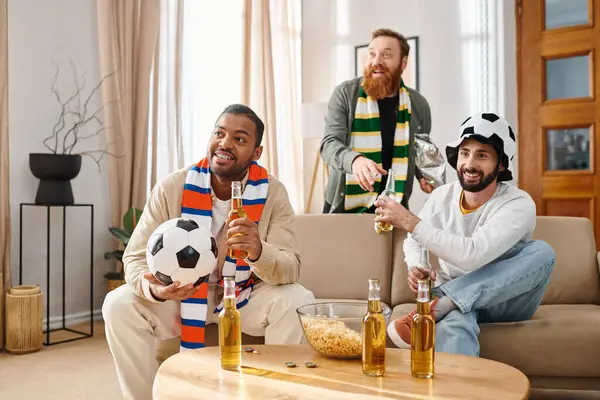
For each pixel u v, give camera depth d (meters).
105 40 4.16
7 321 3.32
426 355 1.37
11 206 3.76
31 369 3.01
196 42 4.70
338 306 1.65
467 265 2.14
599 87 4.42
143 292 1.92
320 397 1.23
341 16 5.58
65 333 3.84
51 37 3.97
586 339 2.09
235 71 5.00
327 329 1.54
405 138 3.29
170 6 4.46
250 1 5.00
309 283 2.81
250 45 5.01
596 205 4.43
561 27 4.53
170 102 4.43
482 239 2.16
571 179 4.51
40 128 3.91
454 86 4.83
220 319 1.46
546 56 4.58
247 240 1.92
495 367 1.47
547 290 2.65
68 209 4.07
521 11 4.65
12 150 3.76
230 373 1.41
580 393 2.18
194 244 1.81
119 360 2.01
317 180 5.66
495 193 2.33
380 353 1.39
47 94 3.95
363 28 5.45
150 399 2.03
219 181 2.20
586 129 4.48
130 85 4.22
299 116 5.59
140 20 4.28
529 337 2.11
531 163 4.64
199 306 2.06
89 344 3.55
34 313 3.36
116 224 4.21
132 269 2.03
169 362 1.51
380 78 3.22
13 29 3.77
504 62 4.64
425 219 2.41
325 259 2.83
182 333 2.05
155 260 1.80
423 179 3.14
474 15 4.73
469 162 2.26
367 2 5.42
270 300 2.12
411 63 5.05
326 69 5.67
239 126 2.13
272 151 5.12
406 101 3.31
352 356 1.53
